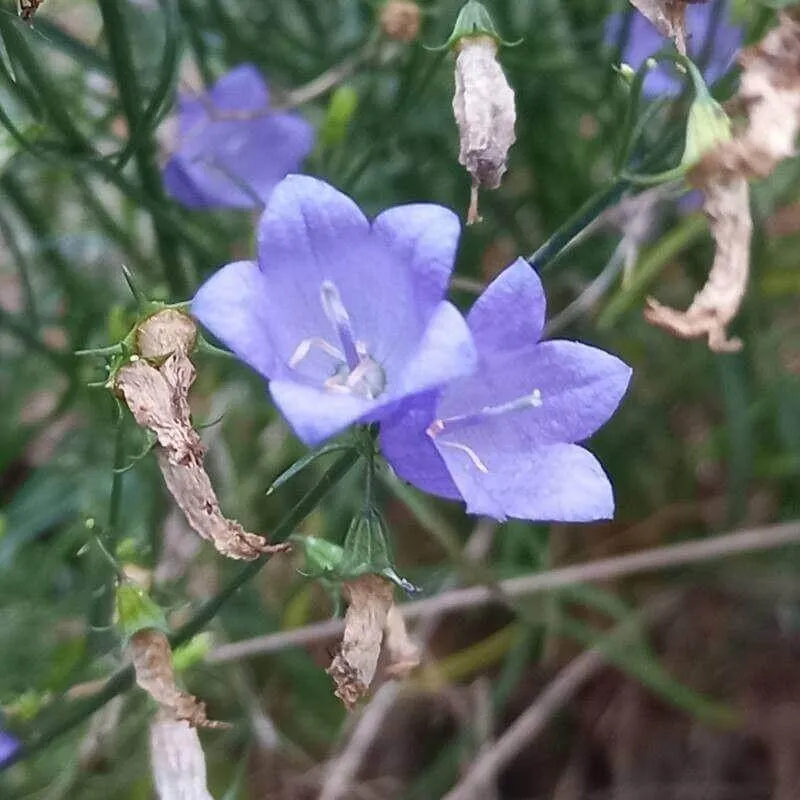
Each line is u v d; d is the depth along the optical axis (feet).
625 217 0.66
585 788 0.72
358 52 0.63
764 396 0.70
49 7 0.64
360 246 0.39
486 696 0.67
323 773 0.65
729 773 0.72
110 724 0.55
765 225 0.69
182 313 0.39
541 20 0.68
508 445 0.41
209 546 0.61
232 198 0.64
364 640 0.40
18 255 0.63
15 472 0.80
